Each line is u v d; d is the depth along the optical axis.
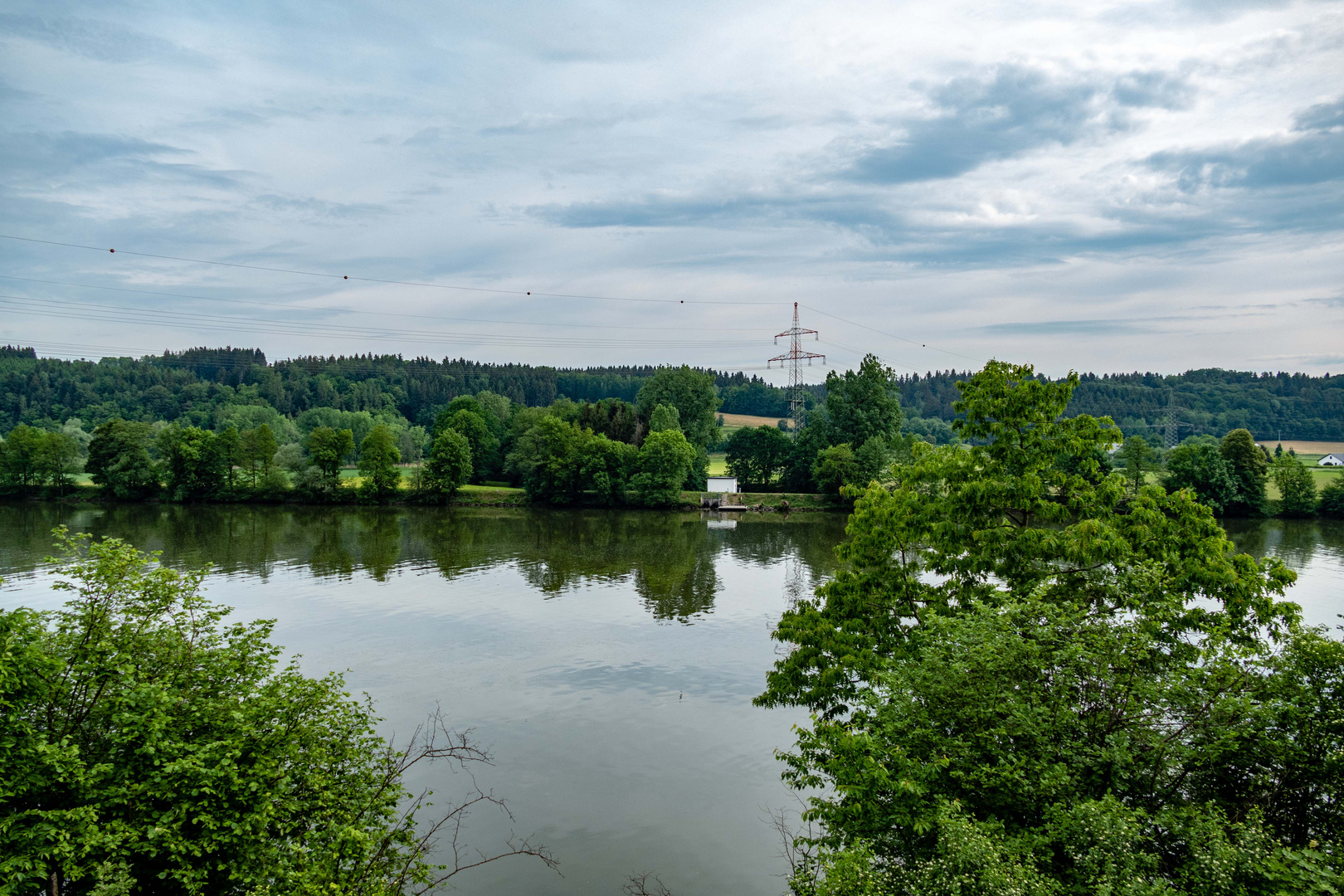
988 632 15.54
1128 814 11.88
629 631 46.94
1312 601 54.72
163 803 14.17
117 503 117.75
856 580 28.45
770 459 141.00
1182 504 24.84
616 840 24.05
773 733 32.19
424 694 35.97
